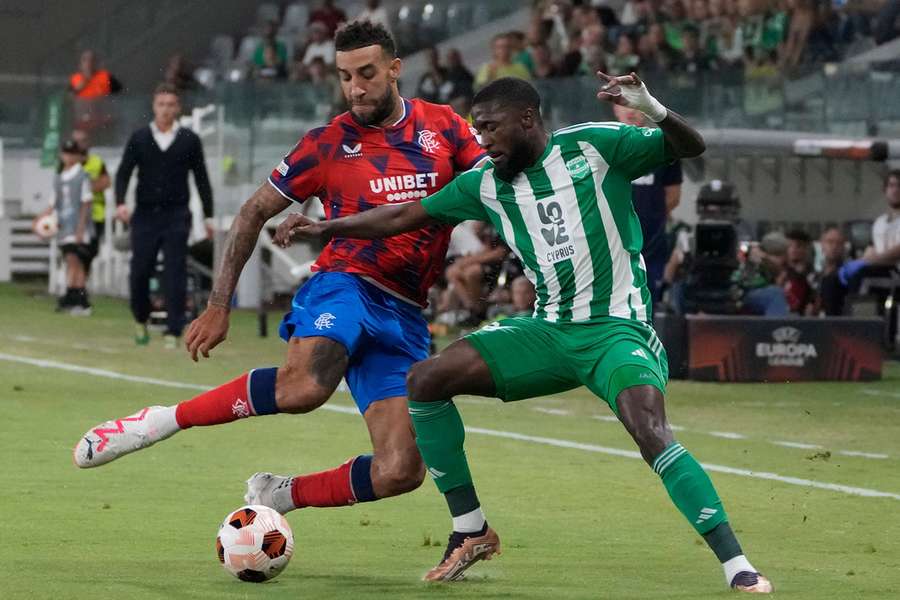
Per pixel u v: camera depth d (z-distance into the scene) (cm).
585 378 1727
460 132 1966
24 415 3312
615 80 1623
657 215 3972
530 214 1727
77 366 4378
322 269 1966
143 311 5009
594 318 1723
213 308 1888
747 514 2295
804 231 5069
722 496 2461
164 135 4797
